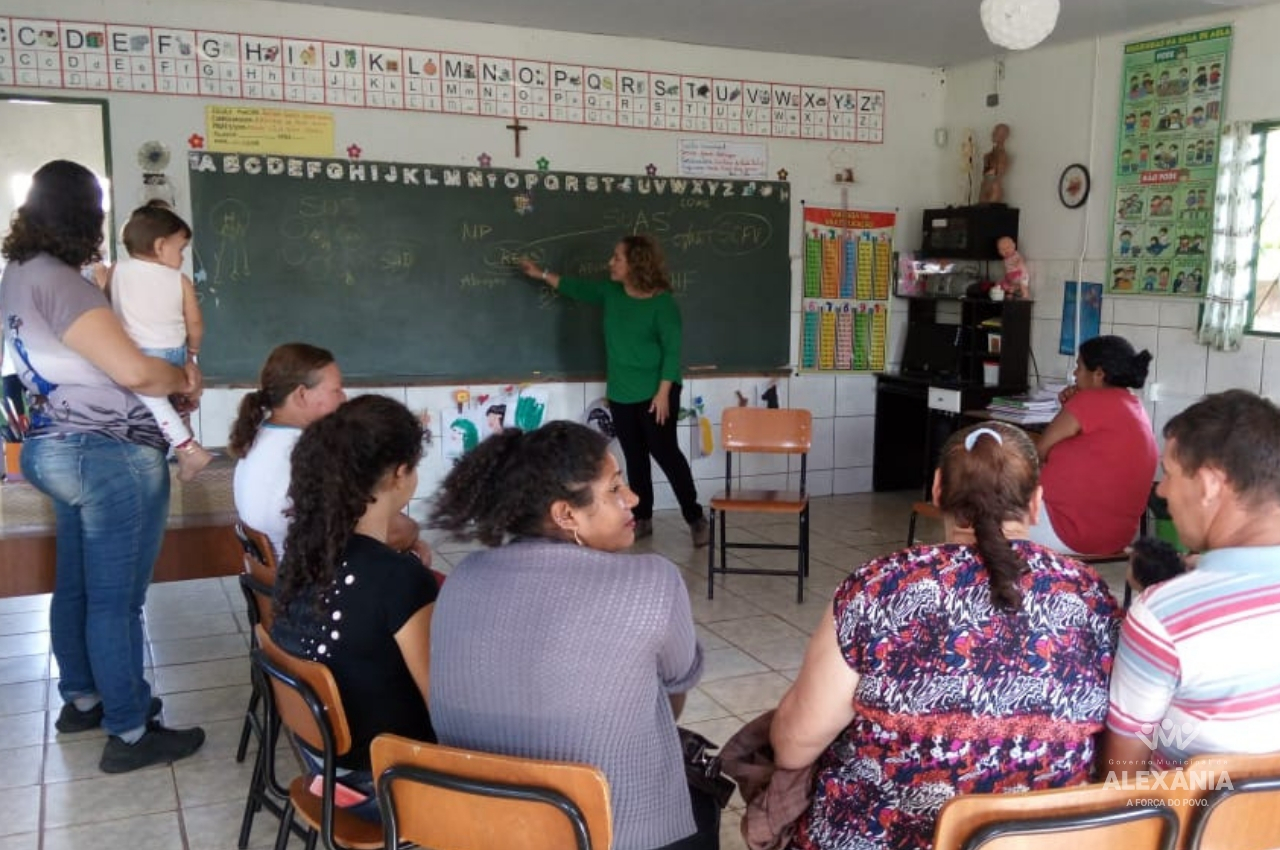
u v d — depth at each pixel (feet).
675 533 18.86
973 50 19.94
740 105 20.08
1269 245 16.02
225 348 17.21
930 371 21.13
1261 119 15.78
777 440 15.47
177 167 16.60
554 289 18.93
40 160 23.70
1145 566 6.06
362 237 17.79
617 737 5.04
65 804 9.07
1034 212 19.81
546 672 4.97
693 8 16.93
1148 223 17.58
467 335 18.69
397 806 5.07
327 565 6.12
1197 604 4.65
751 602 14.80
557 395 19.43
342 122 17.43
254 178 17.02
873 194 21.49
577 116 18.90
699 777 6.31
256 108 16.92
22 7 15.57
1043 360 19.76
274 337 17.47
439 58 17.85
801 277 21.15
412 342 18.35
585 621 4.97
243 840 8.36
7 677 12.01
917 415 22.45
